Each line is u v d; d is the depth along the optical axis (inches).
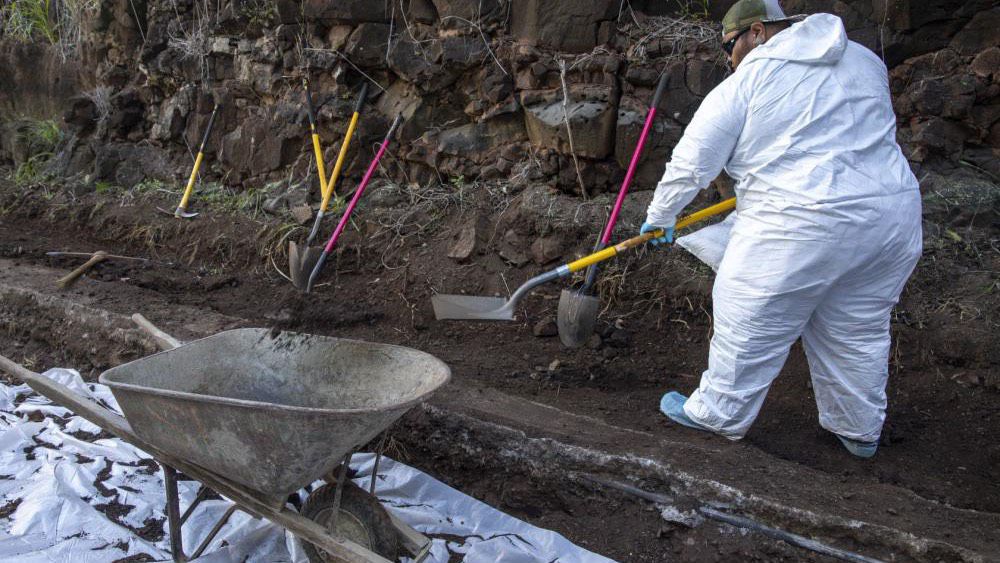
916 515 107.4
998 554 98.1
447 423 133.0
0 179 291.1
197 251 230.1
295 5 225.0
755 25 123.4
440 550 113.0
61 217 260.1
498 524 120.1
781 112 113.6
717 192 178.2
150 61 264.2
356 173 222.8
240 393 118.9
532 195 193.5
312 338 117.2
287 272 214.7
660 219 128.9
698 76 176.7
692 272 172.4
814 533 106.3
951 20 167.3
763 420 144.3
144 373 105.9
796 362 157.3
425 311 185.8
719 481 113.3
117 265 221.8
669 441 126.6
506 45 197.0
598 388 155.6
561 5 187.9
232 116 249.1
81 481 125.3
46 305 182.7
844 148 112.3
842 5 173.2
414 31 208.1
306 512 105.2
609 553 115.6
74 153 282.0
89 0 281.3
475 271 190.5
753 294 118.6
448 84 207.9
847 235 111.8
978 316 150.2
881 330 123.1
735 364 123.6
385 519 103.2
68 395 110.8
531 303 180.5
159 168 265.3
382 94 221.0
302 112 227.5
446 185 213.3
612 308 176.6
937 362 149.1
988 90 165.9
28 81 311.3
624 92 184.4
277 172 238.4
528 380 157.1
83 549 108.7
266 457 92.8
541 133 192.4
